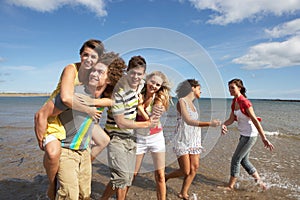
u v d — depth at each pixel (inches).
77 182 86.4
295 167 164.6
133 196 117.3
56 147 83.5
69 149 87.9
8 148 204.2
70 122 87.3
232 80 136.2
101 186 128.0
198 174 149.5
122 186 95.5
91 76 87.5
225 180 140.3
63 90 82.8
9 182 130.3
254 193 122.8
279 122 440.8
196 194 121.2
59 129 87.0
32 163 163.2
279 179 141.9
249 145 127.3
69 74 86.2
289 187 130.0
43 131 85.8
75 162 89.0
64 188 83.1
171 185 131.8
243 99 129.6
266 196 119.3
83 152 94.0
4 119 443.2
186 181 114.4
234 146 226.5
